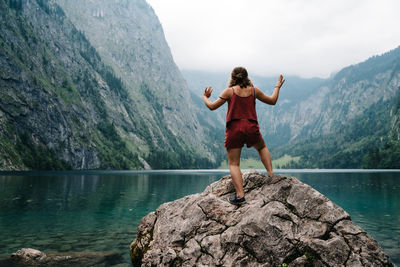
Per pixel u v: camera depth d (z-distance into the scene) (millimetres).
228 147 5555
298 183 5770
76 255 8898
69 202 22062
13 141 123188
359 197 27219
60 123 155625
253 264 4957
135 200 24078
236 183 5691
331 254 4684
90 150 170625
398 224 14555
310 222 5156
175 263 5719
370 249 4723
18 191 29828
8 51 151000
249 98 5328
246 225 5277
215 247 5418
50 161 133875
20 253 8562
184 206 6918
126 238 11312
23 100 140750
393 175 84250
